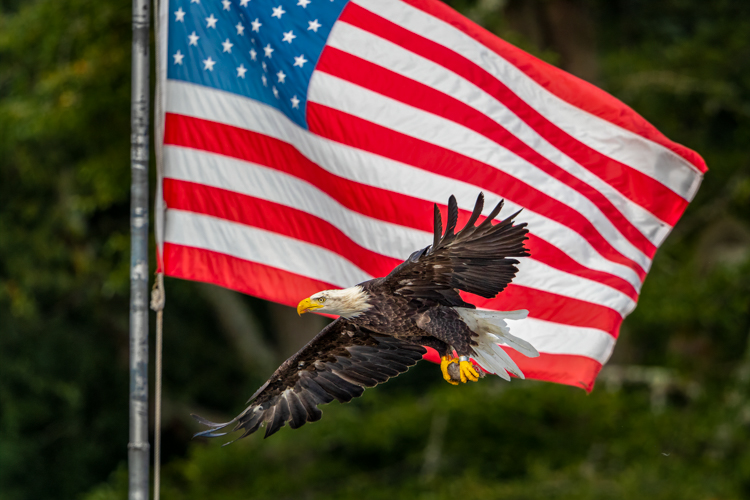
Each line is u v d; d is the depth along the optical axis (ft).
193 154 99.60
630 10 262.67
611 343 100.07
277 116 100.68
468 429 198.59
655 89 238.07
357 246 100.12
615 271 102.01
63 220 243.81
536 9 237.25
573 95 104.17
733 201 228.43
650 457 189.47
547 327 99.60
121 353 270.87
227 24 101.40
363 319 71.72
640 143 103.35
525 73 104.12
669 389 220.43
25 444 250.78
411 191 100.37
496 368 70.03
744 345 220.23
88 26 209.67
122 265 222.69
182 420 276.62
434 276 69.72
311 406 80.02
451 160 101.19
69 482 256.73
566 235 101.71
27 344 252.21
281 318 288.10
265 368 275.39
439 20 103.65
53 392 256.93
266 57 101.55
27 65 226.99
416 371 265.34
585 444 194.90
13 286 239.71
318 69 101.45
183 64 100.73
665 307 206.39
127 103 212.23
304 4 102.47
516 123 102.83
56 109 211.61
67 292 259.80
